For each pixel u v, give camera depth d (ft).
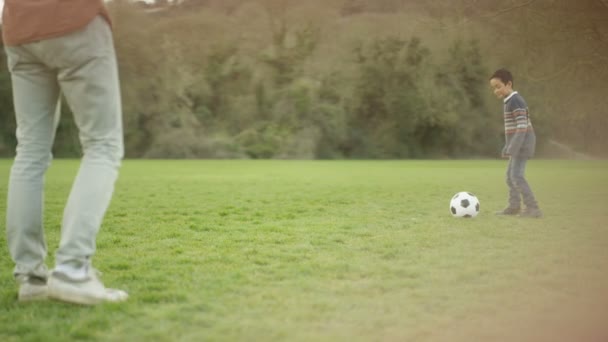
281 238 13.85
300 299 7.84
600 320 6.90
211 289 8.48
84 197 7.58
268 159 90.02
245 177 42.78
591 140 86.02
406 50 91.09
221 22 95.25
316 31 94.53
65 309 7.42
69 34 7.27
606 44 42.19
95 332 6.43
